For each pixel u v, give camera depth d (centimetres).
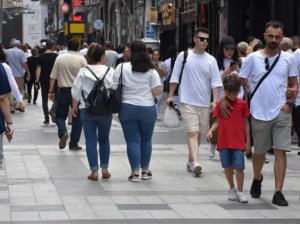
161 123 4288
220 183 2353
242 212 1933
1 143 2578
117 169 2614
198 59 2478
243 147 2086
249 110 2108
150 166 2686
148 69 2361
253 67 2075
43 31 14788
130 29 9744
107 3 11725
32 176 2450
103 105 2361
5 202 2020
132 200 2073
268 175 2508
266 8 5231
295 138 3269
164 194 2166
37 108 5300
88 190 2216
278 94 2048
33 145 3250
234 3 5569
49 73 4122
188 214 1900
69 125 3991
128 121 2372
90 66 2394
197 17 6562
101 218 1836
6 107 2286
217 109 2119
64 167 2645
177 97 2605
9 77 2600
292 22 4447
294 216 1892
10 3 13588
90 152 2392
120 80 2361
